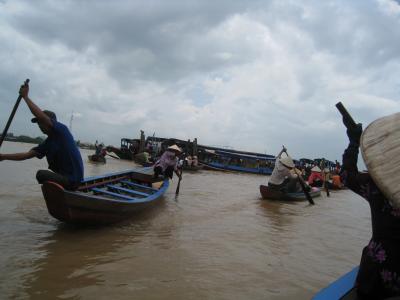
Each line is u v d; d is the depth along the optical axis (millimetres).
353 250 6645
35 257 4852
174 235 6559
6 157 5762
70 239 5797
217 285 4477
